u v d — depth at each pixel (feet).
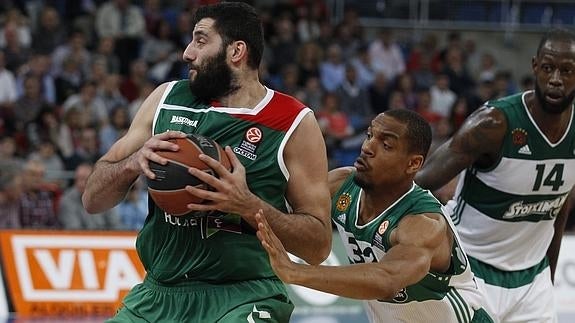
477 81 56.44
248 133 14.25
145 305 14.71
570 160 18.31
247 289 14.49
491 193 18.49
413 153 14.74
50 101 43.24
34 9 49.60
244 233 14.39
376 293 12.94
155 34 49.78
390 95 49.88
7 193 34.12
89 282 32.32
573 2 61.72
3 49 44.75
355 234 15.44
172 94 14.83
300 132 14.37
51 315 31.86
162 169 13.08
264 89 14.69
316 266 12.83
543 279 19.07
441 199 21.38
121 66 47.29
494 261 18.88
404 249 13.83
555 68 17.39
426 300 15.61
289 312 15.06
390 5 60.49
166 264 14.56
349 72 49.24
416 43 57.98
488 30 61.46
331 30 53.93
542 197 18.49
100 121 41.01
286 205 14.65
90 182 14.64
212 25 14.20
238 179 13.17
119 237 32.96
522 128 17.99
